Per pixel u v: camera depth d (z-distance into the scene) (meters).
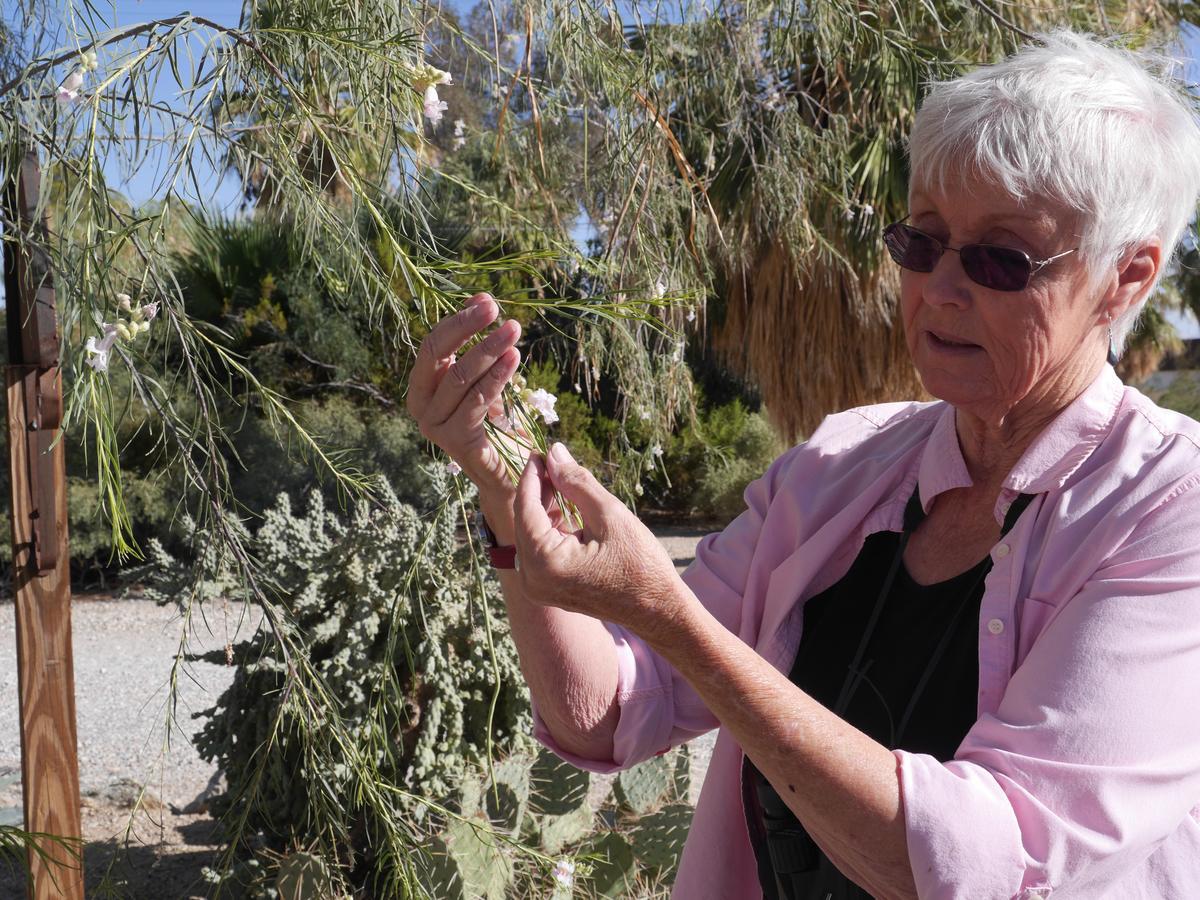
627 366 2.18
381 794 1.83
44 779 1.88
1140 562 0.91
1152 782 0.85
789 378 5.37
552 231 1.99
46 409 1.82
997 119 0.94
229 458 6.58
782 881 1.14
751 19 2.44
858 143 3.52
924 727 1.05
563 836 2.73
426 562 2.73
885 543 1.17
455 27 1.70
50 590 1.88
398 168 1.36
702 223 2.36
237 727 2.68
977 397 1.01
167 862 3.24
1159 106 0.96
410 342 1.27
